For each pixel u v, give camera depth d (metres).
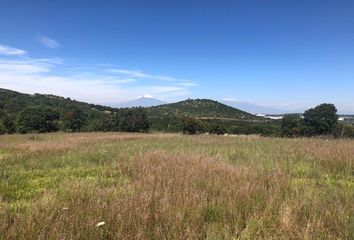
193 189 7.00
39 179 9.89
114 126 65.94
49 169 11.73
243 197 6.50
